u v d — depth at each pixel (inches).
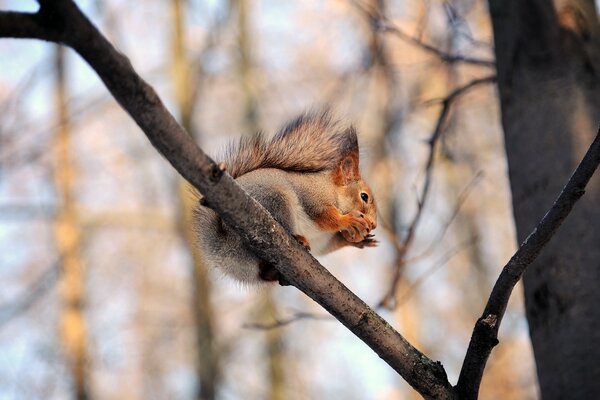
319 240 310.8
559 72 257.8
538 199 249.6
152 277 886.4
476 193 823.1
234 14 798.5
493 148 761.6
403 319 763.4
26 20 143.6
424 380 207.3
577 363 229.6
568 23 260.5
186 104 757.9
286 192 278.4
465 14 471.5
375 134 598.2
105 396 878.4
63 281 722.8
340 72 677.3
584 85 255.9
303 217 295.4
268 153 292.4
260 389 810.8
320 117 311.3
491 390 782.5
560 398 230.5
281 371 785.6
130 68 154.8
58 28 145.2
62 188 722.2
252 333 791.7
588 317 231.6
